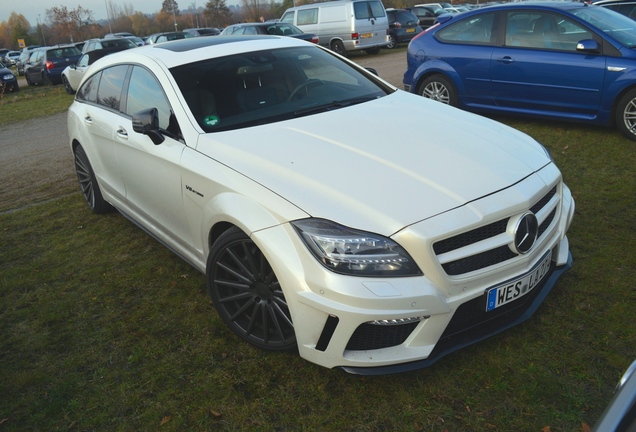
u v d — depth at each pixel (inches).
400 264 92.4
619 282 127.8
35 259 170.7
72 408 103.7
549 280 115.0
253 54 154.6
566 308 120.0
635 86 227.1
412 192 99.3
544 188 108.4
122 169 161.5
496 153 114.3
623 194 177.2
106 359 117.3
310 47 169.0
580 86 241.1
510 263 100.2
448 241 94.7
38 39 3895.2
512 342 110.8
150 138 138.9
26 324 134.3
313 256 95.3
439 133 122.6
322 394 101.9
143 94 151.9
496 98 270.7
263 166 111.7
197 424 97.3
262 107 138.3
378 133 121.8
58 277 157.3
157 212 146.7
